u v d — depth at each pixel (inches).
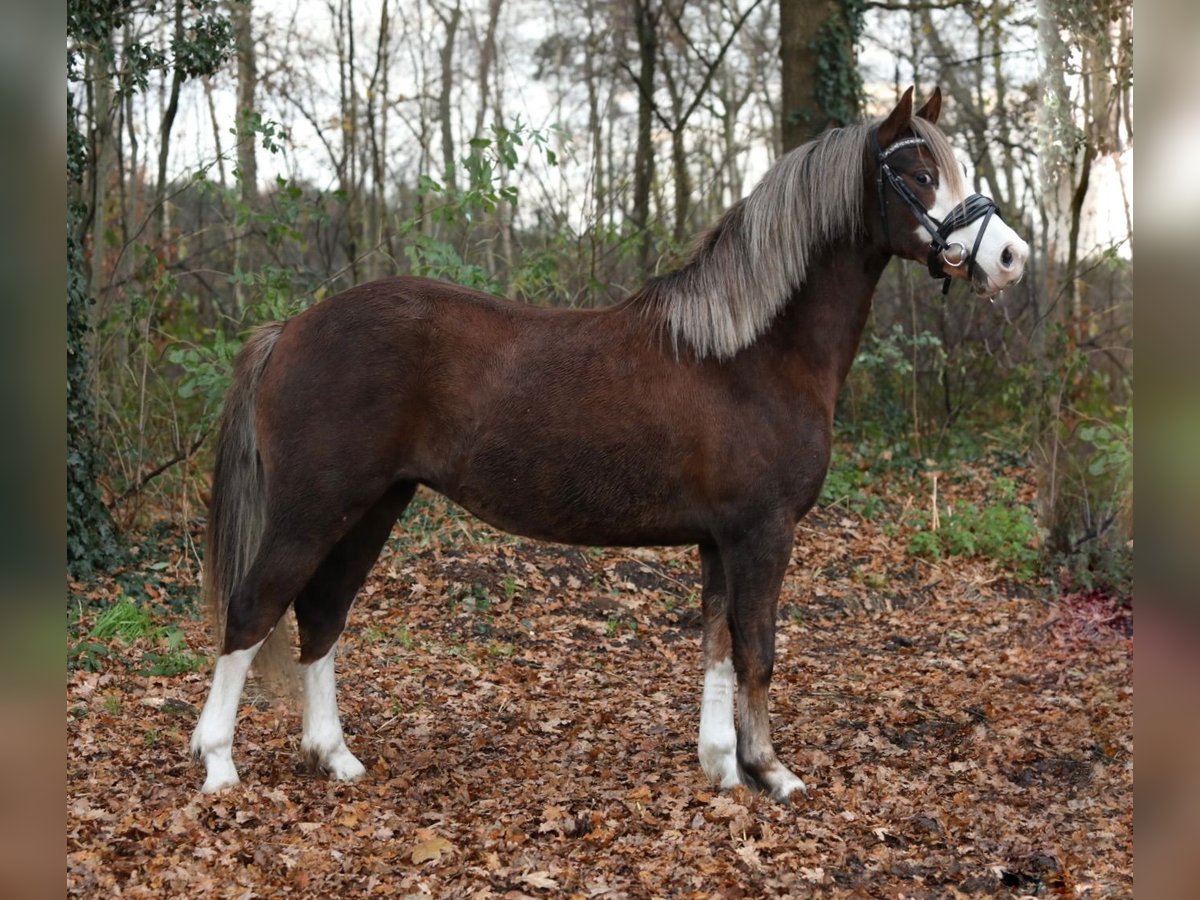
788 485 156.1
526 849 137.7
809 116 449.1
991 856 141.3
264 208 442.6
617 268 413.4
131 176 449.1
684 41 677.9
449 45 654.5
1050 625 246.8
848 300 162.7
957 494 394.0
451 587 271.1
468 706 205.8
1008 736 189.9
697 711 206.8
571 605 274.1
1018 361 464.1
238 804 148.3
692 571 303.6
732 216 162.6
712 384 156.1
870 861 138.8
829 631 274.7
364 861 133.3
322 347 155.9
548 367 155.9
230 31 347.3
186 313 387.5
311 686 167.2
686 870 132.1
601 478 155.3
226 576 162.7
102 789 153.2
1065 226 252.1
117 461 309.7
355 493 155.1
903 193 158.2
